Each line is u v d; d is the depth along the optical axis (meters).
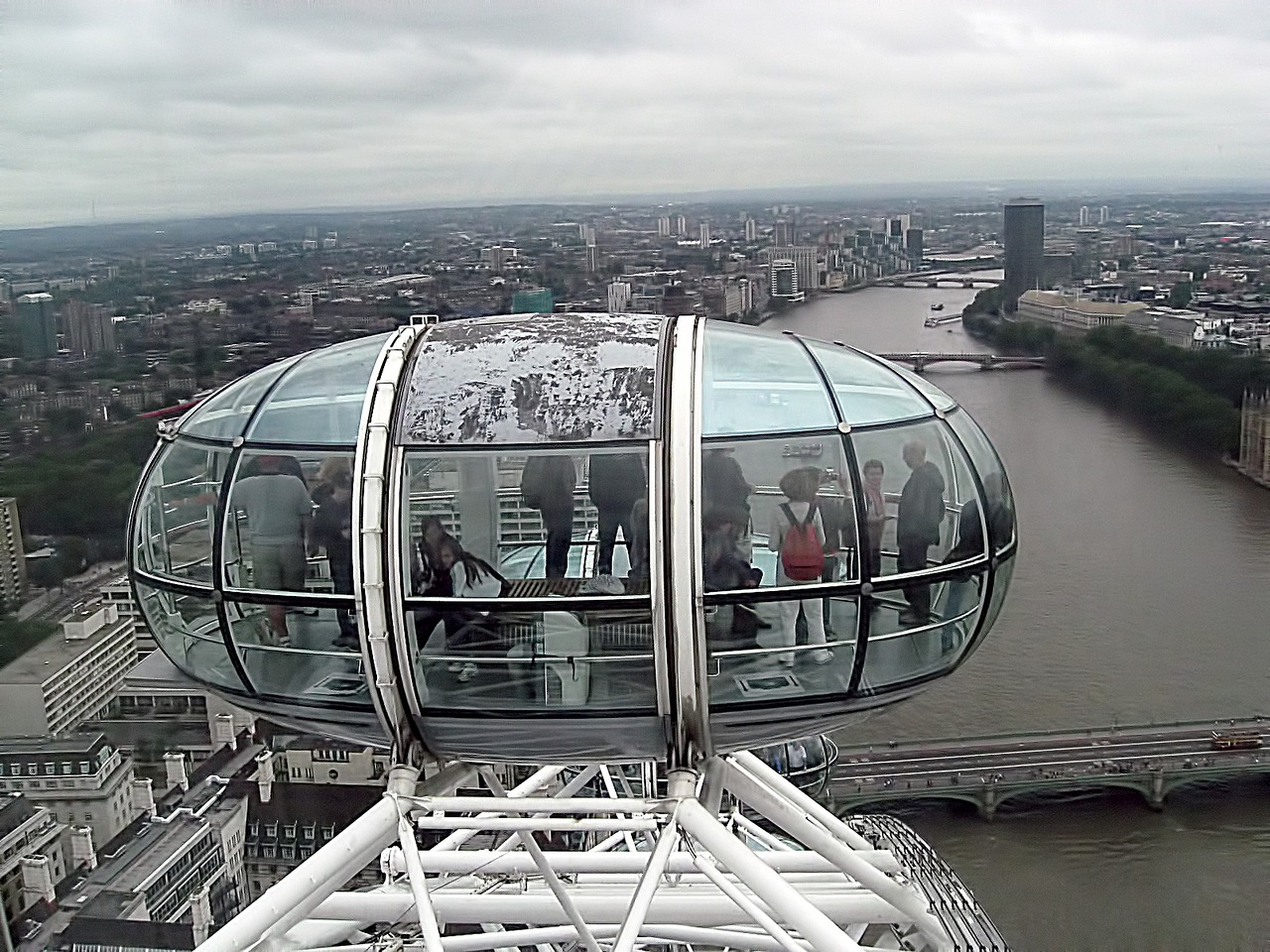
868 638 8.54
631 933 7.91
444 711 8.55
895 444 8.67
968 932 11.77
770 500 8.30
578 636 8.23
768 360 8.95
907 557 8.56
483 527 8.25
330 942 11.32
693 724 8.52
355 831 8.43
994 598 9.26
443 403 8.43
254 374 9.57
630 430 8.20
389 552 8.21
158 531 9.23
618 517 8.14
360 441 8.34
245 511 8.66
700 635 8.17
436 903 10.77
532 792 11.91
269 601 8.62
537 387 8.45
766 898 7.93
